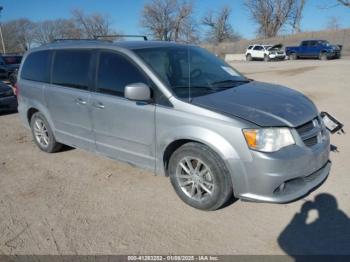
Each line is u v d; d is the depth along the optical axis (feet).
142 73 13.32
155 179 15.21
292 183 11.55
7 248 10.94
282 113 11.66
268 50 117.60
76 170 16.65
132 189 14.42
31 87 18.63
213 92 13.08
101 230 11.68
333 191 13.41
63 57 16.83
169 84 12.82
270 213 12.19
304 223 11.55
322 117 14.57
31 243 11.14
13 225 12.18
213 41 237.66
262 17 221.05
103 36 17.97
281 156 10.88
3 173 16.78
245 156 11.05
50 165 17.46
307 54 111.04
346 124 22.63
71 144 17.29
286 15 214.48
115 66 14.30
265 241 10.77
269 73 64.39
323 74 52.60
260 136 10.92
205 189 12.28
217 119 11.44
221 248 10.57
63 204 13.47
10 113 32.48
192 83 13.37
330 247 10.39
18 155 19.25
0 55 76.59
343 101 30.32
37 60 18.58
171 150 13.15
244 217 12.04
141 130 13.47
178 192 13.15
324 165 12.82
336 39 153.38
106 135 14.99
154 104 12.88
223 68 15.66
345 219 11.66
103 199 13.73
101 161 17.58
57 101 16.98
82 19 208.64
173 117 12.32
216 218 12.07
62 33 228.43
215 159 11.66
